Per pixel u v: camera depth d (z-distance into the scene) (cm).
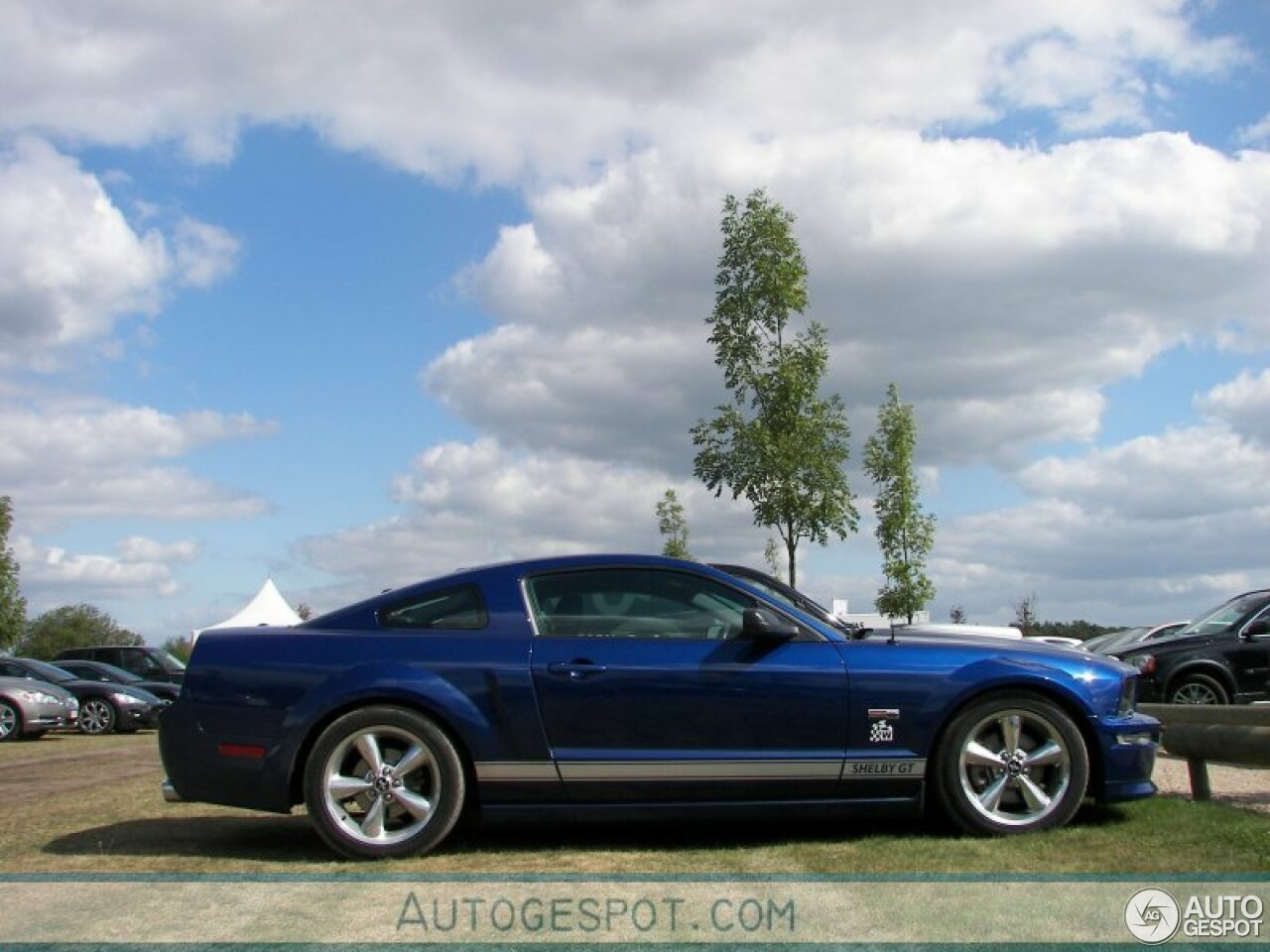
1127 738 618
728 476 1714
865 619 1991
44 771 1174
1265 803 747
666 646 605
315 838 656
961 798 599
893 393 2233
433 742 586
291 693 596
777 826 653
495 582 625
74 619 11188
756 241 1705
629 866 548
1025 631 2922
